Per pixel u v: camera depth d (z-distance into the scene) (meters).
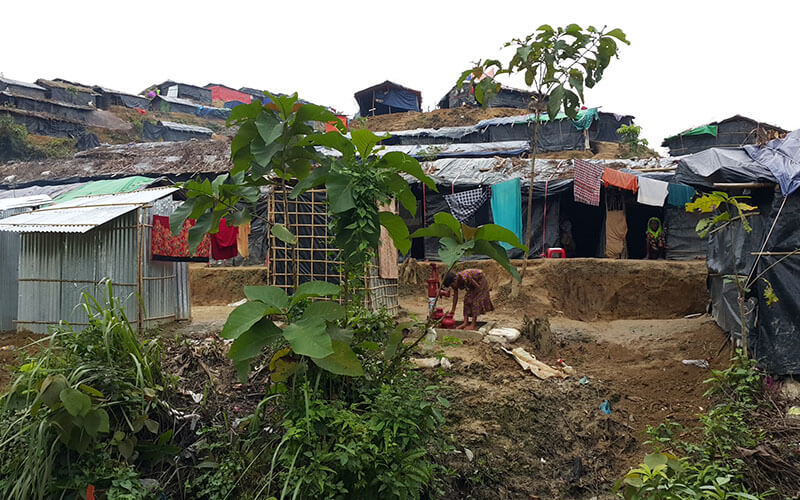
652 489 5.11
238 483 5.27
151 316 9.35
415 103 41.84
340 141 5.68
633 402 8.09
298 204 10.14
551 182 16.06
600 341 10.02
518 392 7.84
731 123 29.28
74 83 46.34
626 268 13.22
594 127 32.28
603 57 10.27
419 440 5.43
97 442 5.03
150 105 49.44
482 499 6.50
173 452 5.50
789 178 7.63
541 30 10.44
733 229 9.02
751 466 5.89
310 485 4.68
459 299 13.47
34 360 5.49
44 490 4.69
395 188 5.92
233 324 4.84
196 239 5.93
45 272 9.49
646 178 14.95
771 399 7.20
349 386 5.69
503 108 36.09
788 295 7.78
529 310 12.14
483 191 15.43
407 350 6.08
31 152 33.44
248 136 5.77
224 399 6.51
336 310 5.14
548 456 7.17
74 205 9.81
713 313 10.56
